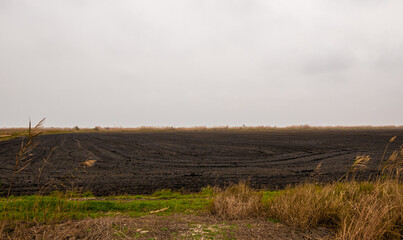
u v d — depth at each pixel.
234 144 23.58
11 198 6.75
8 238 3.28
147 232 3.64
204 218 4.55
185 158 15.20
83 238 3.38
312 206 4.45
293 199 4.83
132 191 7.95
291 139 28.77
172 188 8.35
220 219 4.51
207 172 11.04
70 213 4.55
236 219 4.54
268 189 8.21
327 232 3.96
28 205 4.88
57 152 17.56
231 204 4.79
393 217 3.98
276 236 3.74
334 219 4.28
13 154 16.08
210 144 23.69
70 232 3.50
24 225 3.73
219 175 10.43
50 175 10.02
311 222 4.16
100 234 3.49
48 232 3.51
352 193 5.16
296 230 4.02
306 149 19.27
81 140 29.12
